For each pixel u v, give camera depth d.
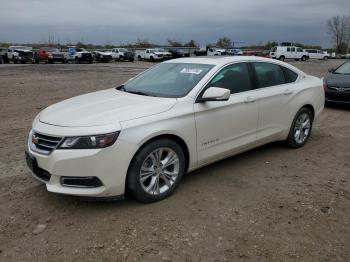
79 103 4.52
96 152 3.69
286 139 6.10
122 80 18.52
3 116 8.76
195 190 4.56
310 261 3.21
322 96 6.57
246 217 3.92
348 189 4.67
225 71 4.97
